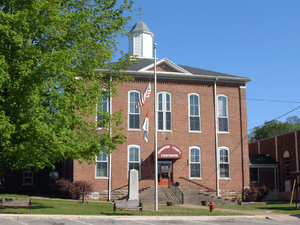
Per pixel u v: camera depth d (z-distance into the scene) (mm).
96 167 31578
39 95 16922
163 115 33625
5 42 18047
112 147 20531
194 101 34594
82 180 30109
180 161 33219
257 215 20047
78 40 20375
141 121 32969
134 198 20797
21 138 17406
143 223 15922
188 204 29609
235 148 34750
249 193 33344
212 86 35219
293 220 18844
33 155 17781
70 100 17719
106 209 21250
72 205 23391
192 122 34219
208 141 34156
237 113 35438
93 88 19062
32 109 17500
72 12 20859
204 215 19312
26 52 17516
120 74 22859
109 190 31203
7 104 17109
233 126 35125
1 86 16453
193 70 37031
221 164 34219
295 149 36469
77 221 15836
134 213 19281
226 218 19031
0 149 17453
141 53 41969
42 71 16938
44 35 19281
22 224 14211
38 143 17016
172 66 34469
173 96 34125
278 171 39156
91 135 20594
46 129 16281
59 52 17094
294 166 36438
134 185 20984
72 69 19016
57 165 40406
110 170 31562
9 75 17078
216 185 33531
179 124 33781
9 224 14109
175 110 33938
